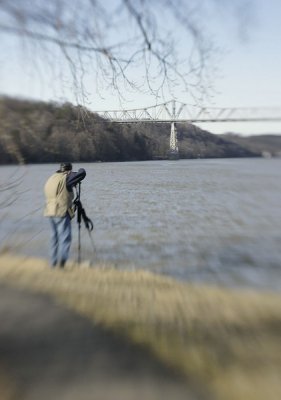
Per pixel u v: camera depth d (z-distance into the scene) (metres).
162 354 4.62
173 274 10.03
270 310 6.47
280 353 4.79
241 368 4.40
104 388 3.88
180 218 20.03
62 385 3.90
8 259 9.77
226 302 6.91
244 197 30.58
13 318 5.55
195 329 5.49
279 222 19.00
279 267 10.79
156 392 3.85
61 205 8.88
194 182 43.31
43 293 6.71
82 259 11.22
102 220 19.03
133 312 6.04
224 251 12.84
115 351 4.64
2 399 3.66
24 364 4.29
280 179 46.75
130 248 13.01
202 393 3.88
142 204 25.56
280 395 3.92
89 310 5.93
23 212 19.36
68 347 4.69
